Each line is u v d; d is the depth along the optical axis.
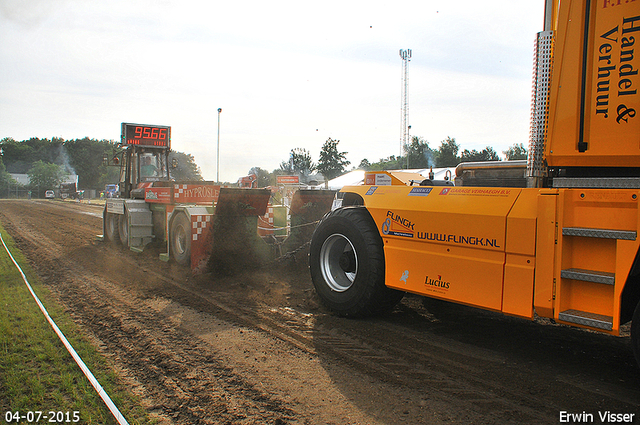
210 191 8.49
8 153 100.44
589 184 3.04
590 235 2.96
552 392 3.05
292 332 4.33
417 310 5.11
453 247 3.83
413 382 3.21
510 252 3.41
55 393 3.03
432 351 3.82
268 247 7.61
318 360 3.63
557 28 3.24
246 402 2.92
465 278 3.73
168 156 11.30
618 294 2.86
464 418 2.71
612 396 2.99
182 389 3.11
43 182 70.62
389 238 4.38
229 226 7.13
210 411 2.80
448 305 5.33
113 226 10.40
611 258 2.97
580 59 3.12
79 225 16.06
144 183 10.46
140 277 6.87
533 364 3.54
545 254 3.19
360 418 2.72
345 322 4.64
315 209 8.13
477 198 3.73
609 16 2.99
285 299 5.59
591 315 3.01
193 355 3.75
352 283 4.71
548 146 3.30
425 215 4.04
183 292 5.95
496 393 3.04
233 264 7.17
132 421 2.65
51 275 7.04
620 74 2.96
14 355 3.65
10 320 4.63
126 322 4.66
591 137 3.09
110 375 3.31
